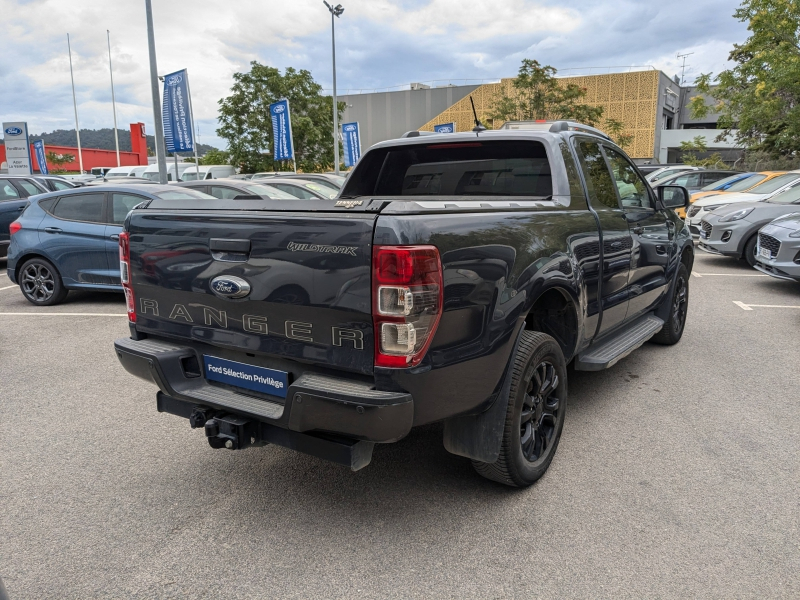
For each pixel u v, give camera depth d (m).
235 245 2.65
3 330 6.65
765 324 6.66
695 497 3.08
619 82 50.88
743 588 2.39
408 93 59.91
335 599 2.36
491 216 2.76
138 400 4.56
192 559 2.62
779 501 3.04
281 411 2.63
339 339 2.44
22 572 2.54
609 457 3.54
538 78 33.91
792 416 4.12
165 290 2.98
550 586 2.42
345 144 26.66
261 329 2.65
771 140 25.97
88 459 3.59
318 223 2.41
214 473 3.41
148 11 15.98
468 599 2.35
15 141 23.36
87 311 7.62
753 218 10.12
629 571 2.50
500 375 2.79
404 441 3.82
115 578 2.50
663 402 4.40
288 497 3.14
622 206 4.36
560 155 3.70
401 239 2.27
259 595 2.39
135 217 3.07
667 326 5.60
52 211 7.85
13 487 3.25
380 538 2.76
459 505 3.04
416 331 2.33
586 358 3.85
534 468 3.15
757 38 20.94
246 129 32.22
